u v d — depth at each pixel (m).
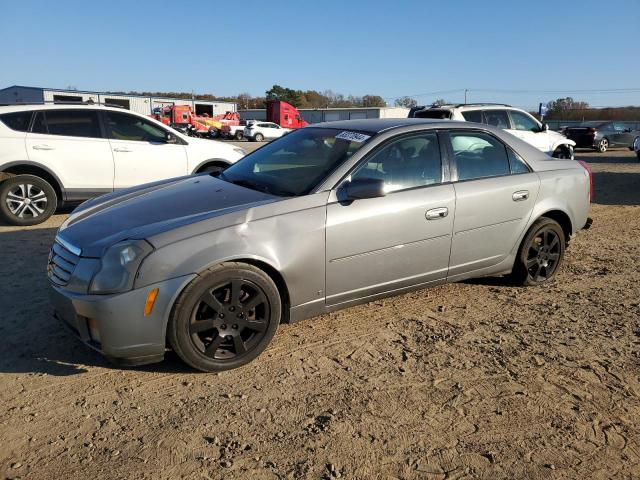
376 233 3.88
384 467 2.62
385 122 4.48
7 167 7.25
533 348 3.90
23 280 5.05
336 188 3.79
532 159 4.95
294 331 4.12
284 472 2.56
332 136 4.35
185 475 2.53
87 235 3.42
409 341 3.98
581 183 5.23
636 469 2.66
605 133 24.30
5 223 7.59
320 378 3.43
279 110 50.12
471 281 5.33
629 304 4.77
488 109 12.86
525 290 5.09
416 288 4.30
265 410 3.06
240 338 3.47
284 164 4.25
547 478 2.58
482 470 2.62
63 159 7.57
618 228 7.95
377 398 3.21
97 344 3.23
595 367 3.64
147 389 3.26
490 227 4.55
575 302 4.80
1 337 3.87
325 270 3.72
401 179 4.10
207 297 3.29
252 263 3.48
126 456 2.66
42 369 3.46
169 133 8.38
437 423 2.98
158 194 4.06
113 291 3.11
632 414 3.12
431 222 4.15
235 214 3.44
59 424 2.90
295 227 3.56
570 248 6.74
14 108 7.40
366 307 4.62
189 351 3.31
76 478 2.50
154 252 3.16
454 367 3.60
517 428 2.96
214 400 3.15
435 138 4.36
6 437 2.79
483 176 4.56
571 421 3.04
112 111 7.97
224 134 45.38
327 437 2.83
